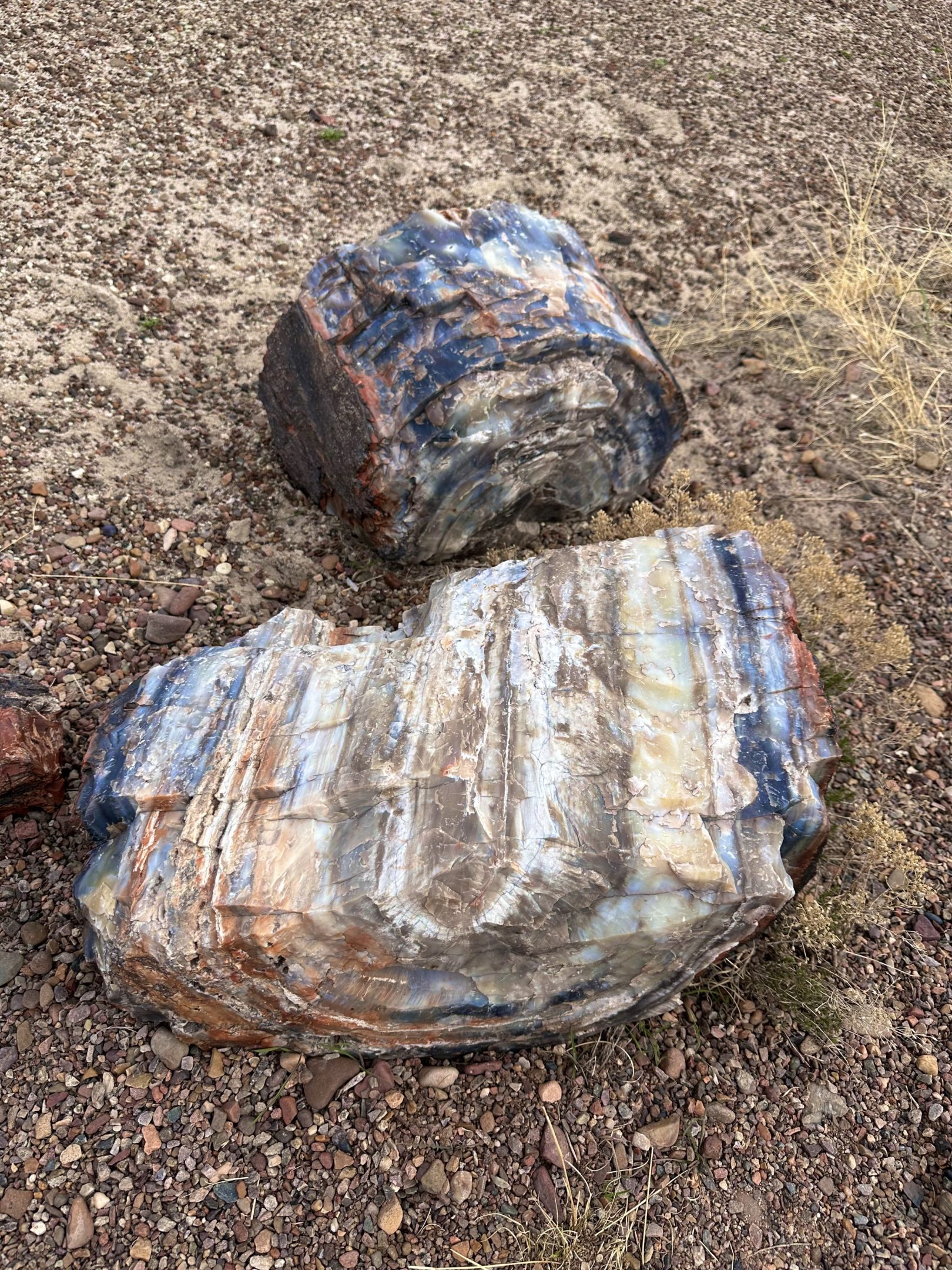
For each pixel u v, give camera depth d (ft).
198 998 7.91
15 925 9.05
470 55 22.12
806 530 13.74
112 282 15.14
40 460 12.51
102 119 18.12
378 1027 8.30
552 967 8.11
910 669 12.04
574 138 20.33
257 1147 8.07
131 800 8.33
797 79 23.38
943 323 17.02
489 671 8.37
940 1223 8.24
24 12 20.30
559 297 11.10
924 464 14.58
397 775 7.77
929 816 10.64
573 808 7.53
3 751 8.92
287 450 12.81
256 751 8.36
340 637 10.27
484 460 11.07
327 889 7.45
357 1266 7.61
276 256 16.46
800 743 7.96
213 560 12.26
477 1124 8.39
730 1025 9.16
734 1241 8.00
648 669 8.24
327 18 22.29
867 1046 9.11
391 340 10.59
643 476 13.47
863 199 19.77
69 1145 7.94
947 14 27.66
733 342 16.61
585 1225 7.91
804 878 8.71
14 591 11.29
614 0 25.20
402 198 18.17
